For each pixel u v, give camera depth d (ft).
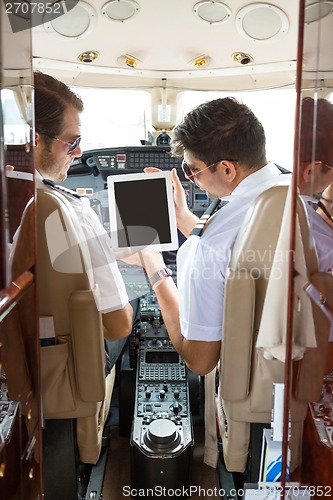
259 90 8.70
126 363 8.27
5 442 3.92
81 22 6.62
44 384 5.72
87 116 9.27
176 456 6.36
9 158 3.69
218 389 6.77
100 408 6.44
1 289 2.72
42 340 5.66
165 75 8.69
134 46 7.52
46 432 6.09
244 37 7.13
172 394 7.33
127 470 7.36
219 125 5.60
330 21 3.74
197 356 5.84
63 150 6.17
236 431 5.89
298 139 3.87
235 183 5.89
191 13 6.41
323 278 4.21
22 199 4.17
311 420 4.39
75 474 6.24
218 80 8.77
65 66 8.21
